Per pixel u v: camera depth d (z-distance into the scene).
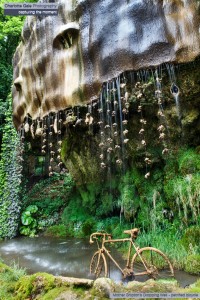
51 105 5.88
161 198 5.54
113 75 4.75
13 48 14.84
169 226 5.27
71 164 7.41
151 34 4.50
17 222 8.52
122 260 4.98
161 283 2.74
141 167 5.91
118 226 6.42
